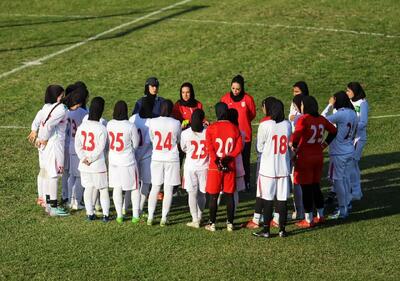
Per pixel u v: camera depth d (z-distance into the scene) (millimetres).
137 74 72062
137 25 85250
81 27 85312
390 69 73125
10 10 91625
